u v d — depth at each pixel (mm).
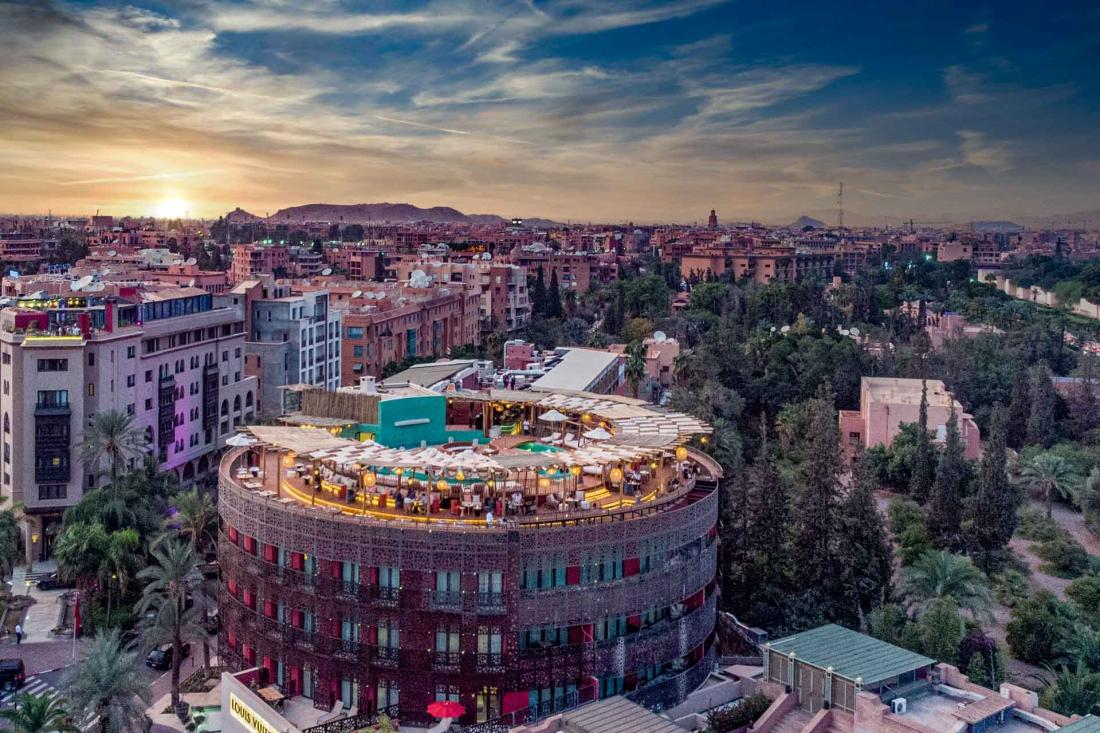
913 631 106938
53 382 146375
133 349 158750
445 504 97812
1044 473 173000
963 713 76562
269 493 97625
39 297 160750
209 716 100875
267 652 94312
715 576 103812
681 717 88750
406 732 87250
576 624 88625
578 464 94062
